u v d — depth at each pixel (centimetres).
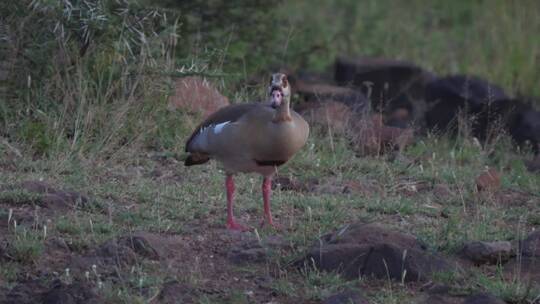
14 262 1113
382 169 1562
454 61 2697
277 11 2227
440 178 1548
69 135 1553
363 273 1117
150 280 1071
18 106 1573
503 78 2570
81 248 1156
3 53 1593
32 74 1598
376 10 3048
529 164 1748
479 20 3020
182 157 1545
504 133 1894
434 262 1122
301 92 2014
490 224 1315
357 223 1223
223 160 1252
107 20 1600
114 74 1620
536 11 2911
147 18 1658
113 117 1545
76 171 1435
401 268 1109
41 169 1435
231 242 1202
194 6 1925
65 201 1283
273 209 1344
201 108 1688
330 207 1352
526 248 1187
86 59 1625
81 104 1548
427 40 2861
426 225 1302
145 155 1551
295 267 1134
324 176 1530
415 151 1719
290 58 2288
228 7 1959
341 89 2022
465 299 1052
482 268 1156
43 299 1020
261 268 1133
